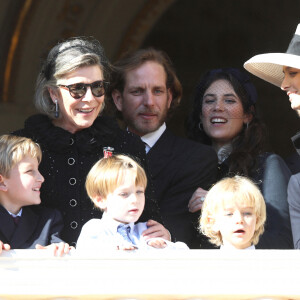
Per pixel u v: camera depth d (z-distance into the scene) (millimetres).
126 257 15461
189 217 22594
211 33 63844
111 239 18078
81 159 19672
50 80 19500
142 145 20422
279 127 62562
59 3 52031
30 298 15484
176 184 23000
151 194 20031
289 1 63938
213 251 15586
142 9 56281
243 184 18750
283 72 21578
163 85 24000
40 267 15336
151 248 18109
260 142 24172
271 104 62719
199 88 25188
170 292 15367
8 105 52125
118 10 55031
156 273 15430
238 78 24594
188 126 25656
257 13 64125
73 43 19766
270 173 22453
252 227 18594
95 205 19078
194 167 23094
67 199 19328
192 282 15406
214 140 25109
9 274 15250
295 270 15508
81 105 19328
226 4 63875
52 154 19531
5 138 18734
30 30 51844
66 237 19094
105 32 54969
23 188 18406
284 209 21484
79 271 15375
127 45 56594
